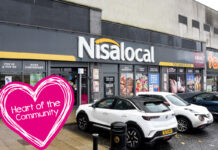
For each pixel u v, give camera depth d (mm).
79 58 10797
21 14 9289
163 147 5648
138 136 5203
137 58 13625
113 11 13430
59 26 10469
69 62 10641
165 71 16016
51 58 9773
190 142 6121
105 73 12258
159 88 15547
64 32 10289
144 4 15484
